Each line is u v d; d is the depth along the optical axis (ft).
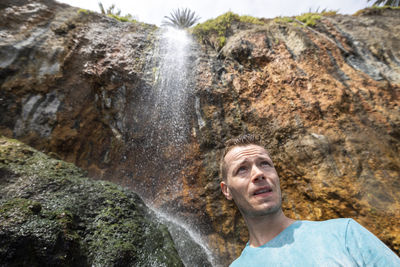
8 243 4.83
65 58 17.29
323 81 15.57
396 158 11.48
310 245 2.79
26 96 14.51
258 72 18.20
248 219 3.69
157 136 17.13
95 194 8.02
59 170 8.44
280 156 13.56
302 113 14.24
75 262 5.53
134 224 7.58
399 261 2.18
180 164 16.03
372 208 9.96
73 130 15.28
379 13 23.47
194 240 13.10
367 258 2.36
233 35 23.26
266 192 3.52
